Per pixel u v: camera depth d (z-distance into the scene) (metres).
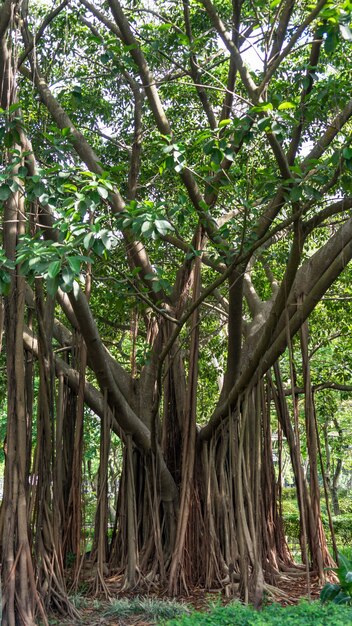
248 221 8.05
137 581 9.00
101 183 6.34
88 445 16.38
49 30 11.21
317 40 6.71
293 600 7.91
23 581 6.34
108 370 8.87
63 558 8.37
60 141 6.95
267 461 9.54
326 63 9.52
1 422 18.77
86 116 11.98
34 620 6.41
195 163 11.18
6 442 6.62
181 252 12.23
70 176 6.73
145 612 7.53
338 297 11.93
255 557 7.89
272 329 8.09
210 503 9.08
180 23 10.76
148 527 9.71
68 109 11.77
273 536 9.59
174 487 9.77
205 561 8.86
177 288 9.97
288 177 6.71
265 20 8.98
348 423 20.70
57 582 7.32
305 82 6.93
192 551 9.01
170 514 9.70
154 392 10.38
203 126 11.70
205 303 12.55
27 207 8.23
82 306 7.74
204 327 14.34
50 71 11.52
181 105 11.96
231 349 9.37
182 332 12.04
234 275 8.28
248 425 8.70
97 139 12.11
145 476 9.95
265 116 6.66
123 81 11.51
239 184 8.93
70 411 9.94
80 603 7.84
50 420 7.57
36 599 6.55
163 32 10.66
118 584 9.09
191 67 9.28
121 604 7.64
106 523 9.12
